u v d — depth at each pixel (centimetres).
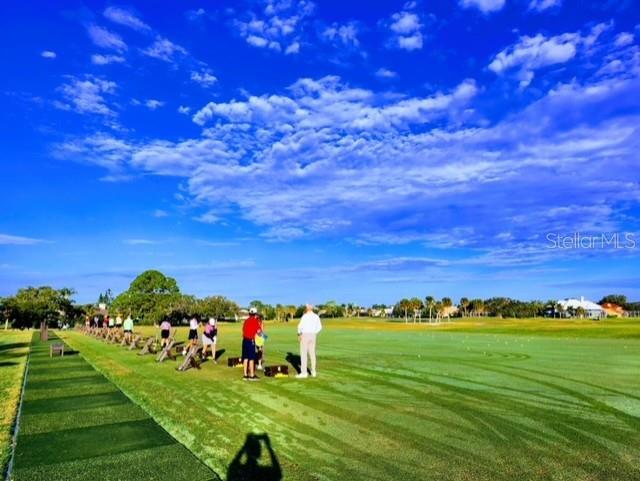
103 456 686
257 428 836
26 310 9062
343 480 596
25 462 665
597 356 2066
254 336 1448
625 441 751
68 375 1538
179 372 1598
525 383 1302
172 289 10238
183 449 713
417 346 2766
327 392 1184
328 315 16350
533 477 604
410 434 796
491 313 16512
